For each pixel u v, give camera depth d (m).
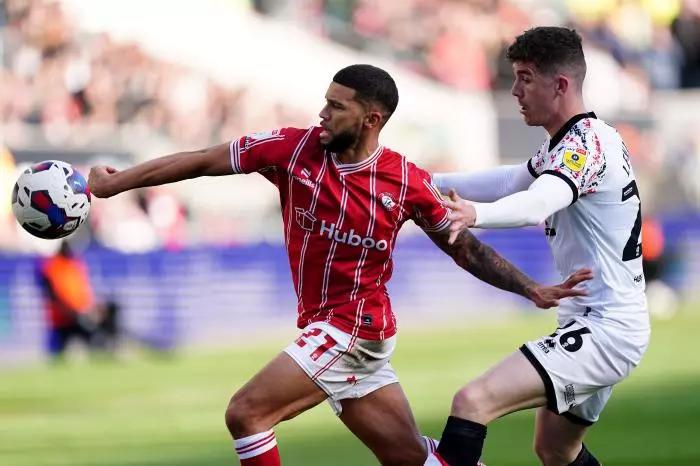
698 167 80.00
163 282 59.25
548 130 18.88
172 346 58.84
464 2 83.38
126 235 61.81
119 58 69.75
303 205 17.78
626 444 30.97
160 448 32.44
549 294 18.00
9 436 35.31
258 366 52.69
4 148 62.09
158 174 18.09
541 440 20.05
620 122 78.56
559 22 85.44
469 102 78.44
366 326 18.11
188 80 71.75
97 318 57.25
